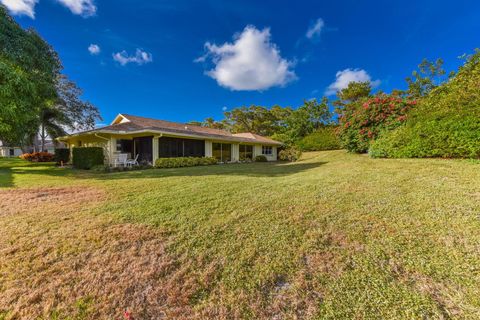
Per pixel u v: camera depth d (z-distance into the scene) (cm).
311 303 185
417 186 474
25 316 177
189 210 394
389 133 1009
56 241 285
